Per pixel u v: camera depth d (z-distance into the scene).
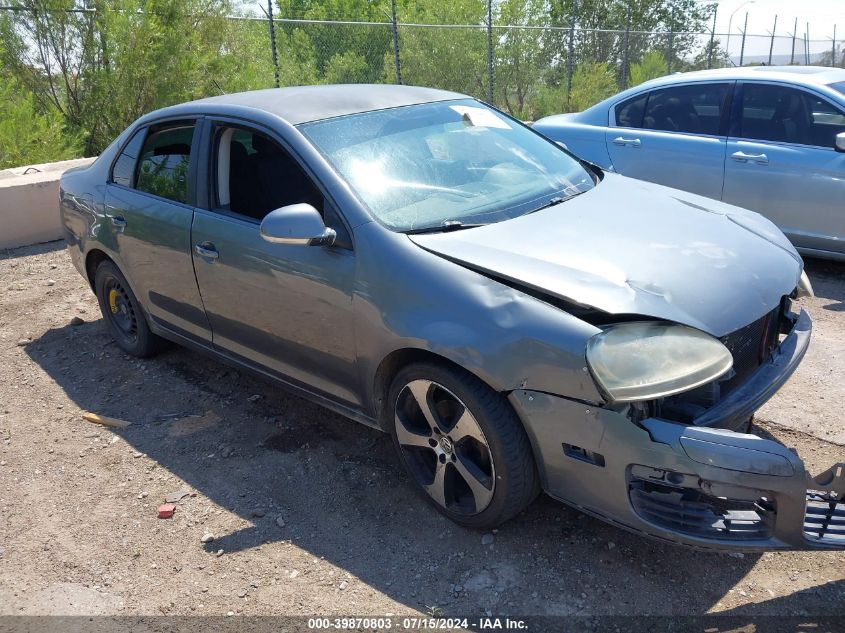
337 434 3.82
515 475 2.73
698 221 3.29
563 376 2.52
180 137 4.00
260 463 3.60
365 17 27.23
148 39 10.09
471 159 3.66
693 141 6.28
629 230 3.12
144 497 3.40
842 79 6.03
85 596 2.81
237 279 3.57
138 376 4.59
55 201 7.50
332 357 3.28
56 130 9.48
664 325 2.56
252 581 2.84
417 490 3.30
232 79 11.58
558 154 4.08
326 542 3.03
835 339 4.75
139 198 4.18
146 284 4.27
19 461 3.73
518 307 2.65
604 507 2.62
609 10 22.53
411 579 2.80
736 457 2.36
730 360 2.56
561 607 2.63
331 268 3.12
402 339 2.87
